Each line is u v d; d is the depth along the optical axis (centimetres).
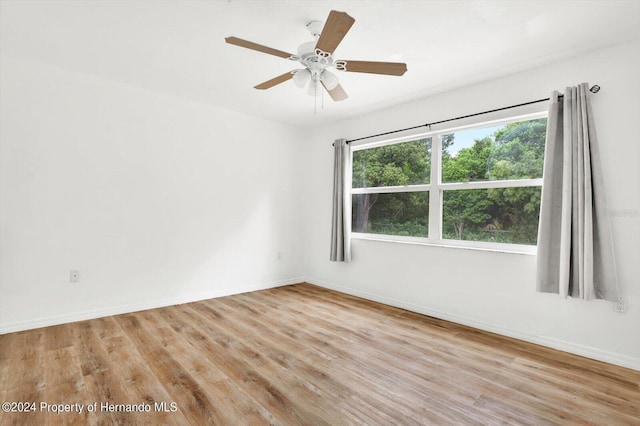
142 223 360
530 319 285
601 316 250
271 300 407
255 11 216
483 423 174
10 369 222
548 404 192
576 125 254
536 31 233
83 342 269
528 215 296
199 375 219
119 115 344
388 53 267
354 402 192
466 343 279
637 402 195
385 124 405
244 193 446
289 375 221
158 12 218
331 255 449
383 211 412
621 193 243
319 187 495
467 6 207
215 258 418
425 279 359
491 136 321
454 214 347
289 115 448
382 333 300
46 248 305
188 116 393
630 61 241
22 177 293
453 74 304
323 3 206
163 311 357
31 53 281
